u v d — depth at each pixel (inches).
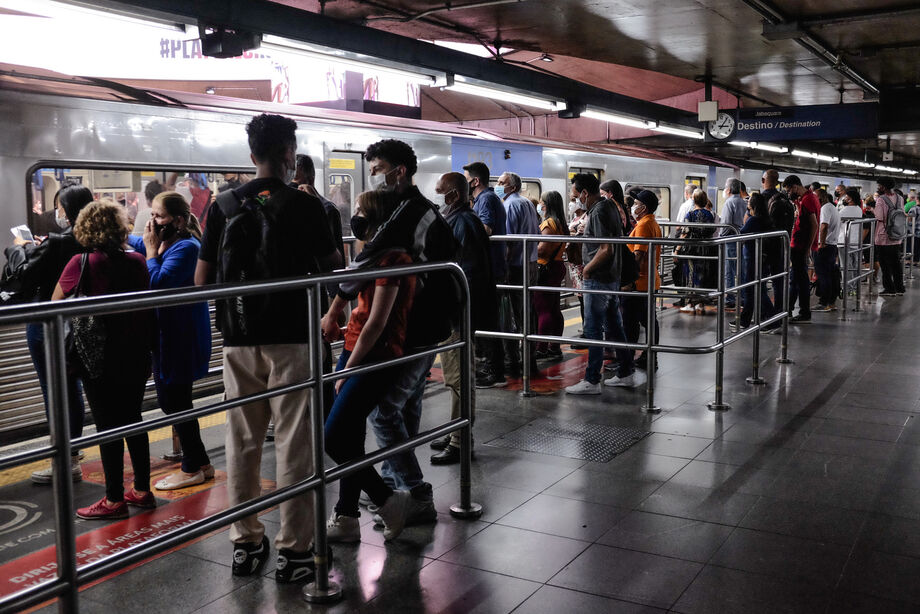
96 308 85.4
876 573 124.5
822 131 566.3
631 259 265.6
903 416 212.8
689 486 163.2
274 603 117.7
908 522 143.9
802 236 369.4
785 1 341.7
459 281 140.6
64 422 84.0
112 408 150.3
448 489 163.5
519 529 143.1
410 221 135.4
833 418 212.1
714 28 389.1
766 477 167.9
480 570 127.3
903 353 297.6
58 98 220.5
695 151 952.3
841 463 176.2
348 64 294.0
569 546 135.6
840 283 452.8
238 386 124.0
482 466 177.3
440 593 120.0
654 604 115.8
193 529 98.2
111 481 151.0
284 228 122.3
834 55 454.3
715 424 208.1
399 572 127.0
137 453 155.9
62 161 221.5
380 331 127.3
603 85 759.7
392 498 135.8
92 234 148.9
